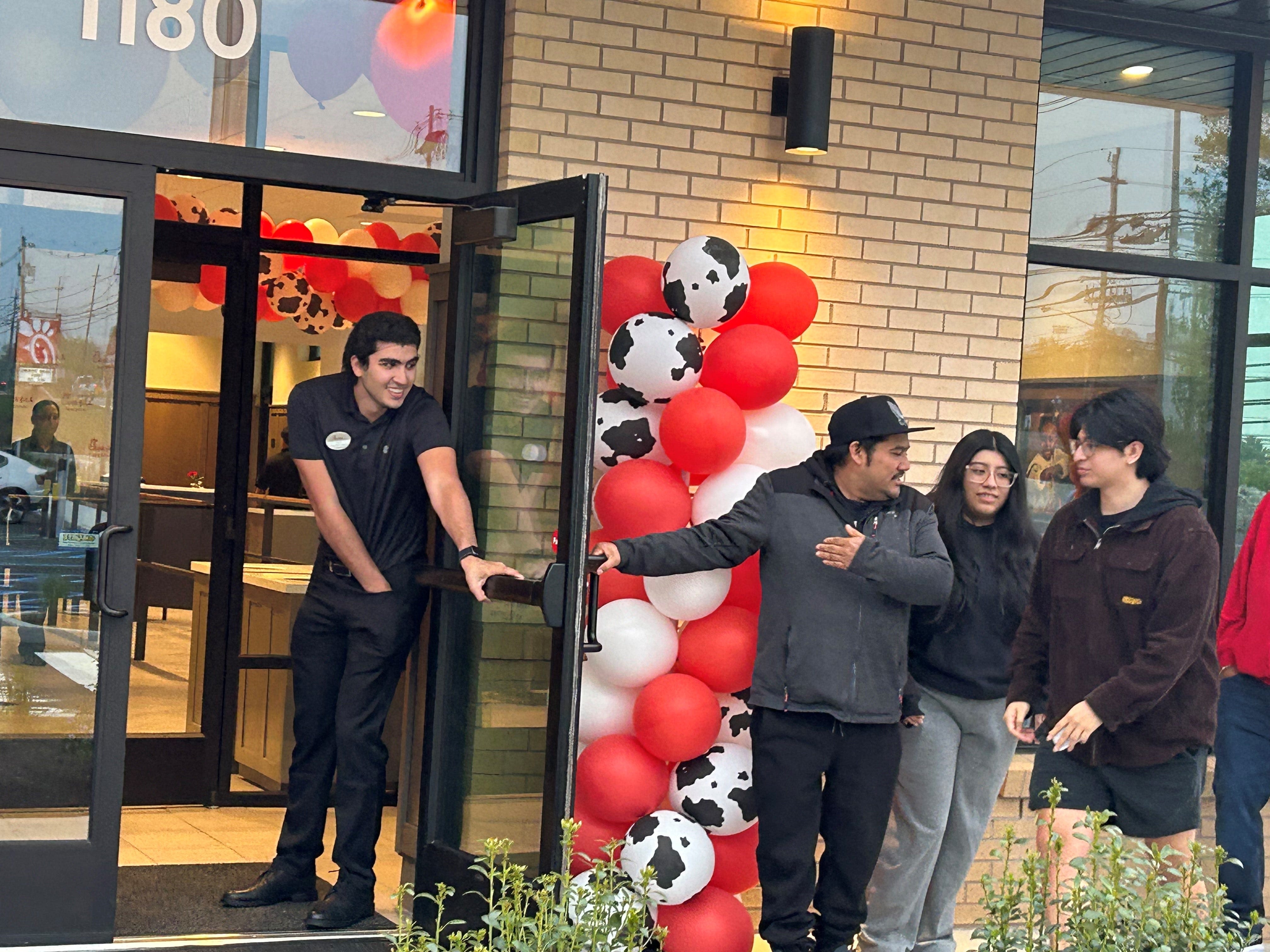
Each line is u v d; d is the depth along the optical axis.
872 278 5.17
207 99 4.32
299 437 4.50
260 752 6.04
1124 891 2.90
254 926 4.44
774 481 4.04
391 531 4.55
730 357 4.25
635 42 4.80
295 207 6.09
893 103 5.18
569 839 3.07
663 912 4.15
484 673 4.33
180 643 6.25
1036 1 5.36
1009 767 4.59
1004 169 5.34
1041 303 5.65
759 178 5.00
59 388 4.16
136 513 4.20
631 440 4.30
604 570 3.97
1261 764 4.52
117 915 4.47
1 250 4.11
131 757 5.91
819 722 3.93
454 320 4.54
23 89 4.14
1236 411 5.84
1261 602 4.49
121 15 4.22
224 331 5.95
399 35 4.55
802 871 3.95
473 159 4.65
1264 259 5.94
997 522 4.29
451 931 4.30
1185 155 5.84
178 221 5.89
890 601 3.98
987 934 2.96
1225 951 2.85
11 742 4.13
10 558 4.13
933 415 5.27
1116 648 3.80
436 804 4.49
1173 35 5.75
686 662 4.19
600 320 3.96
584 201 3.96
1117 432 3.79
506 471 4.30
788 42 5.02
